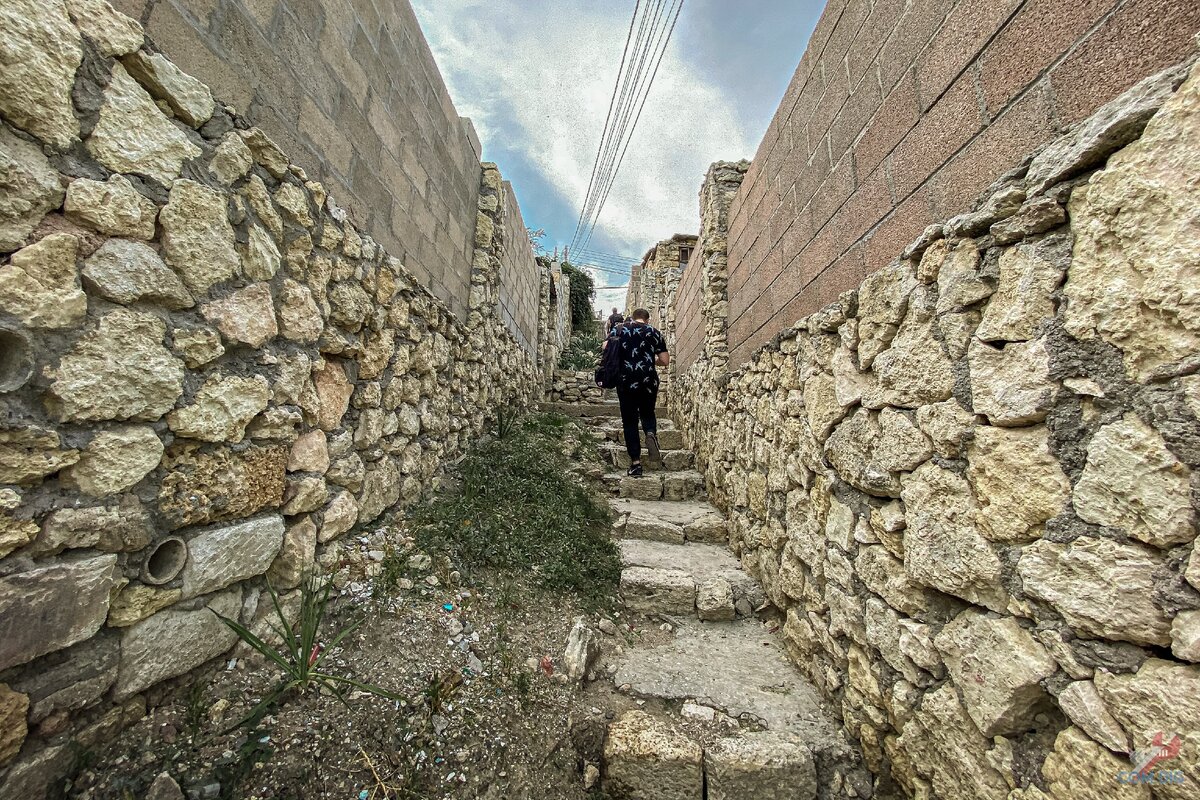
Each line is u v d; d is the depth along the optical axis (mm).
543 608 2250
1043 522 1006
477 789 1411
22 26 936
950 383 1257
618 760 1609
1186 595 780
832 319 1908
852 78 1911
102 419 1101
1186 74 785
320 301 1823
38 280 977
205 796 1154
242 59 1494
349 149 2098
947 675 1265
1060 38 1021
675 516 3531
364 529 2174
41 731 1034
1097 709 896
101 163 1084
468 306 3869
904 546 1424
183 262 1269
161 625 1255
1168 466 799
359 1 2174
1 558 947
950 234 1268
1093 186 918
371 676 1584
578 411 6480
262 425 1545
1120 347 874
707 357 4230
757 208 3148
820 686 1899
